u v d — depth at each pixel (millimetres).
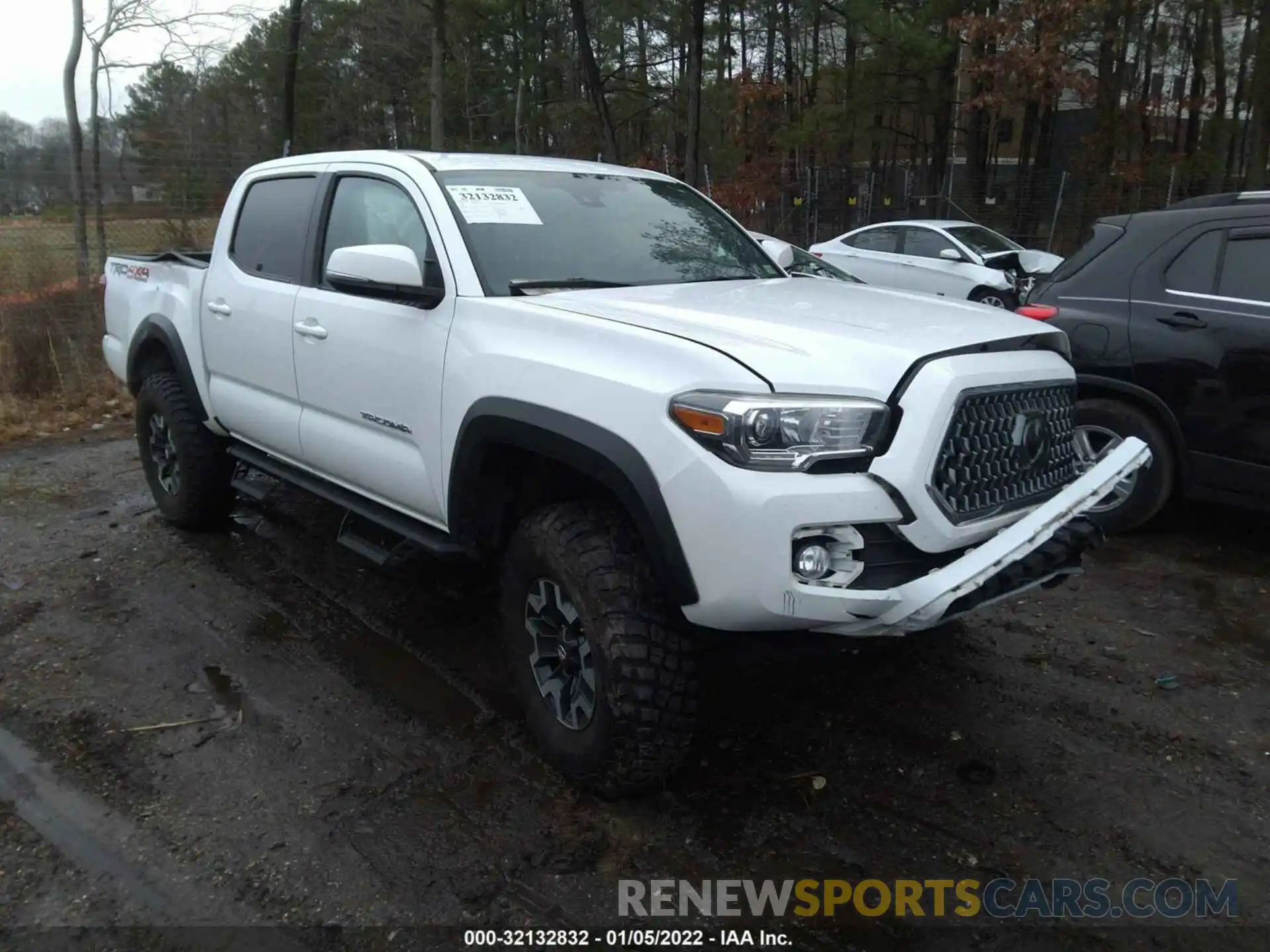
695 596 2754
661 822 3121
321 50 28938
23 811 3186
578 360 3035
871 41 19328
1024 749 3527
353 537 4180
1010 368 3002
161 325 5301
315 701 3857
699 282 3932
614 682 2936
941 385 2762
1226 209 5230
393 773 3383
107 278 6188
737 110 23297
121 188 11336
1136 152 21156
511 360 3207
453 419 3434
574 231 3936
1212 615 4621
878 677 4031
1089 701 3854
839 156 23156
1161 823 3127
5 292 9656
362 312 3877
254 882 2855
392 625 4520
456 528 3508
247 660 4188
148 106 17078
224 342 4820
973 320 3258
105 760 3459
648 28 24969
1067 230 19719
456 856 2965
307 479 4547
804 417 2680
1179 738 3604
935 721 3709
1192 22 20312
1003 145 31938
